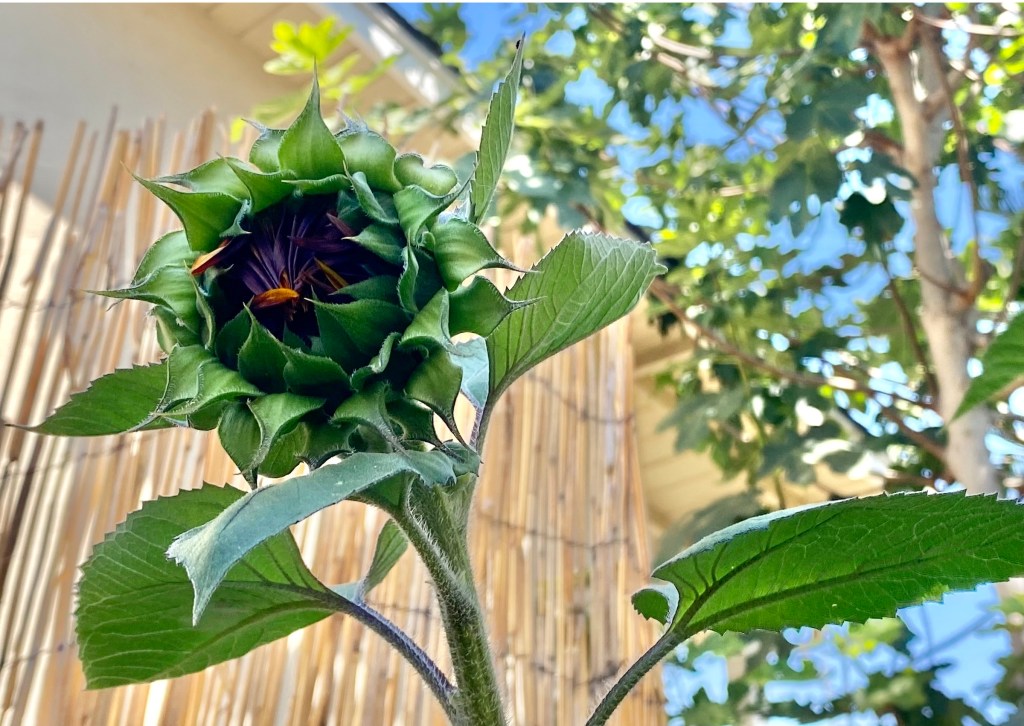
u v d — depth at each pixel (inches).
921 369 45.1
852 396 53.2
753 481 46.0
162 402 11.1
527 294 12.5
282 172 11.4
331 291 11.3
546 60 51.1
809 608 12.9
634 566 32.7
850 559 12.3
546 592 29.9
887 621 47.3
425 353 11.1
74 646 24.0
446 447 11.7
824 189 41.1
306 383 10.9
